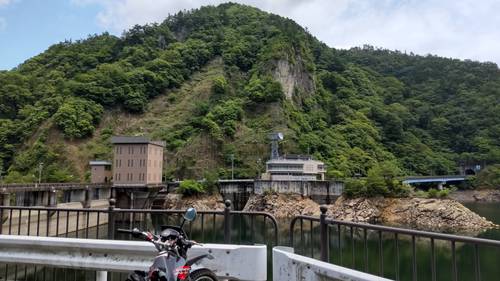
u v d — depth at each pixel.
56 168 89.75
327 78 145.38
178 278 5.17
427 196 73.62
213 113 109.94
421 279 26.02
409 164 119.38
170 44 146.88
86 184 64.06
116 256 6.72
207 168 97.69
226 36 148.62
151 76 124.94
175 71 132.00
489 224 66.62
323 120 123.25
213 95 120.12
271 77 120.12
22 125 102.12
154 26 153.62
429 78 178.62
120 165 76.75
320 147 105.38
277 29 144.62
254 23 156.12
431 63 189.00
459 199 111.00
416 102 157.62
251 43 142.38
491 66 178.88
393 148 126.00
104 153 97.56
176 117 114.94
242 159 99.44
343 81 147.38
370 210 70.50
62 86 114.88
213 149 100.88
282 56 127.12
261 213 7.32
